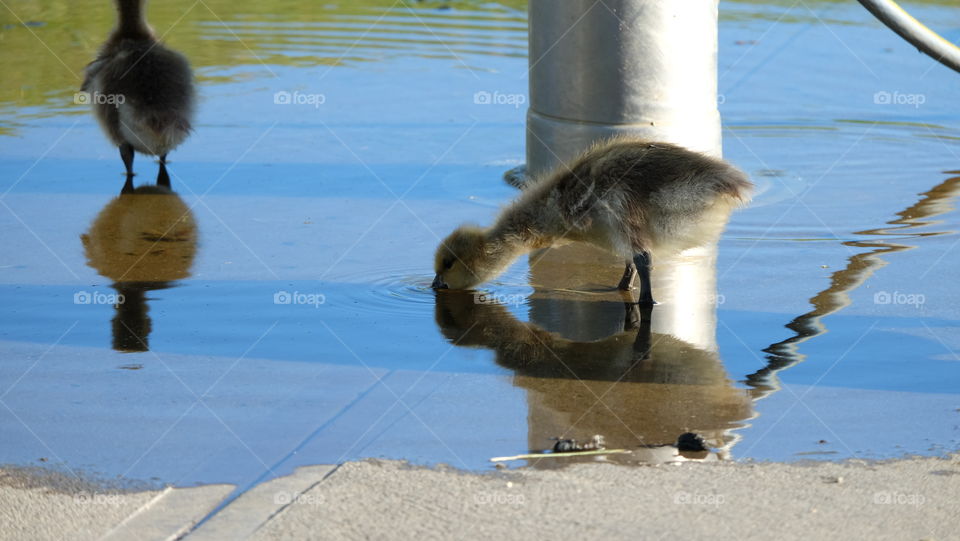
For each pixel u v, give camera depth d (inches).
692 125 302.5
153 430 174.9
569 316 231.5
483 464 159.8
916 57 446.9
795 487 150.6
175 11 533.3
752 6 522.0
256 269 256.8
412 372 200.4
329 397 188.4
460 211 298.0
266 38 488.1
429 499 146.8
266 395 189.2
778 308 232.1
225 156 348.5
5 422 178.2
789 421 177.2
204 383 194.5
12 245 271.6
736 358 206.2
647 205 234.4
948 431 172.7
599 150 250.1
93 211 298.4
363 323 225.9
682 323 225.9
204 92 409.1
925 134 369.4
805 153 351.9
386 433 173.0
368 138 365.1
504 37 491.2
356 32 499.5
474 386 193.6
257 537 136.6
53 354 207.9
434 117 387.2
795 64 440.1
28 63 442.3
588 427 175.0
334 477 153.7
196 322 224.8
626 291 247.8
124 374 198.7
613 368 202.1
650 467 157.8
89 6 538.3
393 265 260.7
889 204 303.0
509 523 139.6
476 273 248.2
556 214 246.2
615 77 295.7
